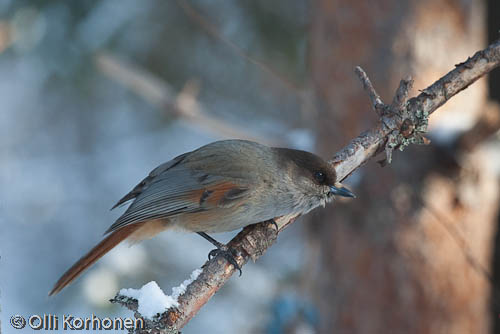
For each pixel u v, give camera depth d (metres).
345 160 8.29
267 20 15.98
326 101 11.41
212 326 14.99
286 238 17.11
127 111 20.28
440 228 10.43
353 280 11.06
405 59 10.67
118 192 21.41
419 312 10.66
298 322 11.84
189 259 15.14
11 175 21.91
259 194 8.65
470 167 10.24
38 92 20.27
